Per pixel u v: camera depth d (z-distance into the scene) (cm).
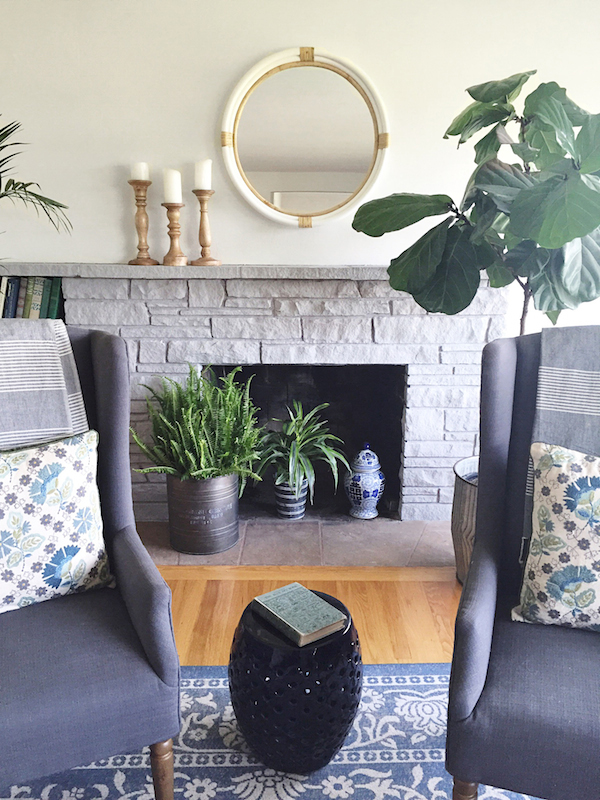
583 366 131
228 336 241
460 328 240
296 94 228
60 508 126
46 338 139
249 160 234
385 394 278
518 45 225
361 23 224
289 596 135
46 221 240
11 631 117
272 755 130
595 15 222
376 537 246
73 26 224
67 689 105
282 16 223
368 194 235
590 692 103
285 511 261
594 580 116
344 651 125
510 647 115
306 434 256
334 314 239
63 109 231
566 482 121
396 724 150
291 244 243
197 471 216
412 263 175
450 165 236
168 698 111
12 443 133
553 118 145
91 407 145
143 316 240
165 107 231
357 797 130
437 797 130
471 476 210
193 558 228
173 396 228
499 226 187
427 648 177
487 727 101
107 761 140
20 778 101
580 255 153
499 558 132
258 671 123
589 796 98
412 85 229
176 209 232
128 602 122
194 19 223
